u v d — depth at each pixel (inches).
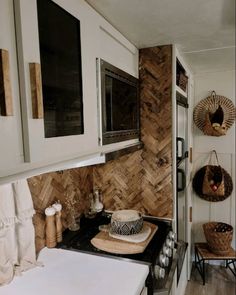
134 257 55.2
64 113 38.1
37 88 29.9
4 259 48.4
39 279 48.6
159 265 57.4
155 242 61.4
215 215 124.9
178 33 60.9
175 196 73.9
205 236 116.2
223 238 109.4
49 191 62.4
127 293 43.9
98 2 44.1
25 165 30.0
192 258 126.0
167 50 70.0
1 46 26.3
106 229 67.1
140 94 73.3
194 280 115.6
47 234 60.3
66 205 68.5
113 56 55.7
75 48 40.8
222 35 63.0
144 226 67.5
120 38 59.0
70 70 39.6
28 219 54.1
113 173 78.9
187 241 106.4
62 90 37.6
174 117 71.2
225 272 120.9
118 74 56.2
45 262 54.6
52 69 35.2
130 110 66.3
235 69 112.6
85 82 43.2
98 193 78.4
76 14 40.1
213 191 114.8
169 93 70.8
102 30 50.4
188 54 81.5
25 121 29.3
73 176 71.6
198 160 124.8
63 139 37.1
